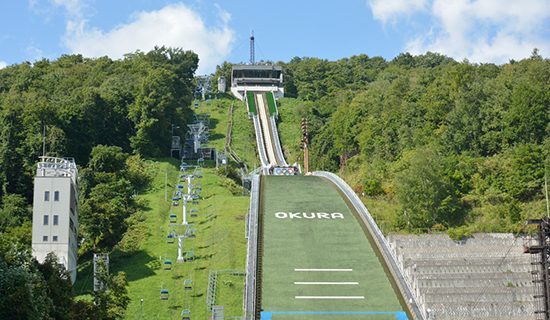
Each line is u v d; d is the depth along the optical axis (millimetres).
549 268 77062
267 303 101875
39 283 75250
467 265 119500
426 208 138375
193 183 176125
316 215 134750
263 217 133875
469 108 172000
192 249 131500
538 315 105062
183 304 110688
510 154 155875
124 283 93688
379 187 158375
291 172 182125
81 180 156875
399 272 110688
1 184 161375
